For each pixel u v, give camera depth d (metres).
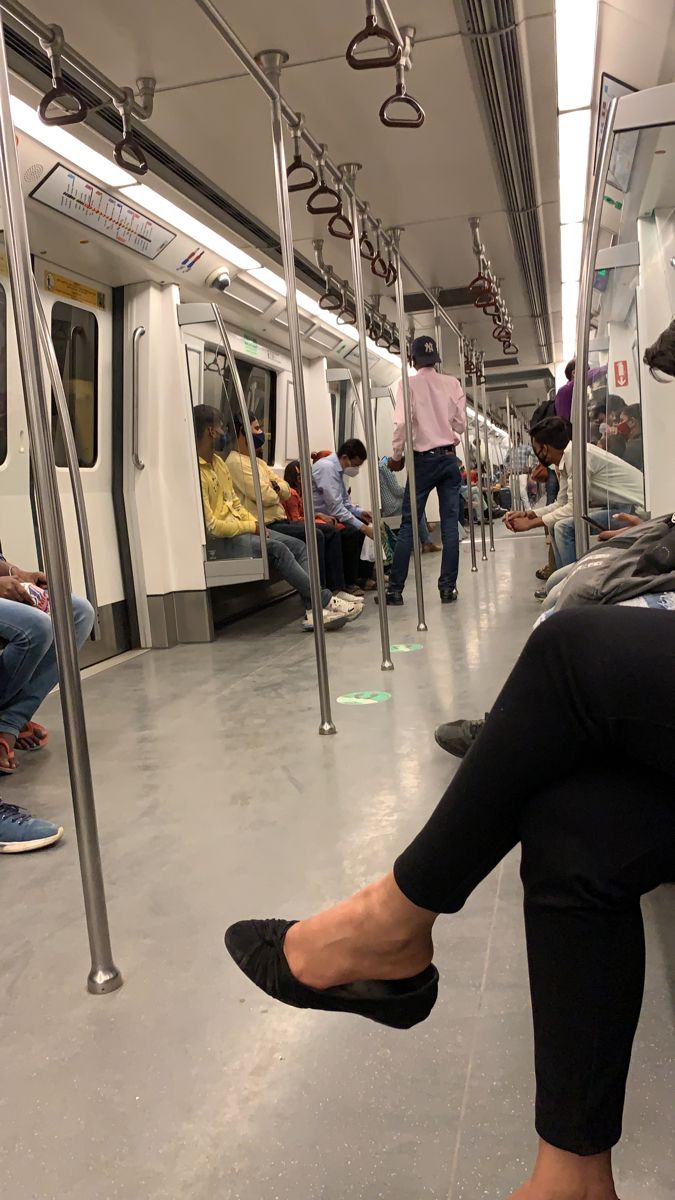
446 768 2.61
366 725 3.15
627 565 1.46
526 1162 1.08
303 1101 1.22
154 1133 1.18
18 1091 1.29
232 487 5.17
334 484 6.67
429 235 5.46
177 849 2.16
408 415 4.83
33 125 3.31
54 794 2.65
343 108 3.60
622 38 3.38
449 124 3.83
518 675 0.89
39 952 1.71
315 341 7.74
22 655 2.70
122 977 1.59
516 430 17.98
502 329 7.43
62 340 4.70
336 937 1.04
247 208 4.68
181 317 5.10
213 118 3.58
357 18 2.86
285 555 5.43
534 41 3.27
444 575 6.15
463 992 1.47
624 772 0.84
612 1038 0.82
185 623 5.37
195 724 3.38
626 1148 1.08
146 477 5.19
